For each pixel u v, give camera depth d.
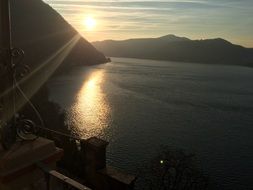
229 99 138.12
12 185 2.92
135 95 130.00
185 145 74.94
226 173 61.94
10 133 3.18
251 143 77.88
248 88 181.38
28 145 3.16
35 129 3.38
